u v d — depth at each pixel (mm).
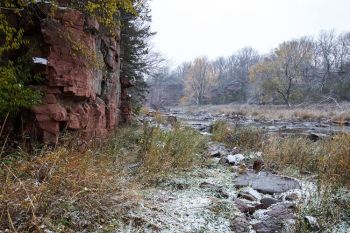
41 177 4059
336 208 3869
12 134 5492
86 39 6344
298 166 6395
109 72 8758
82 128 6375
